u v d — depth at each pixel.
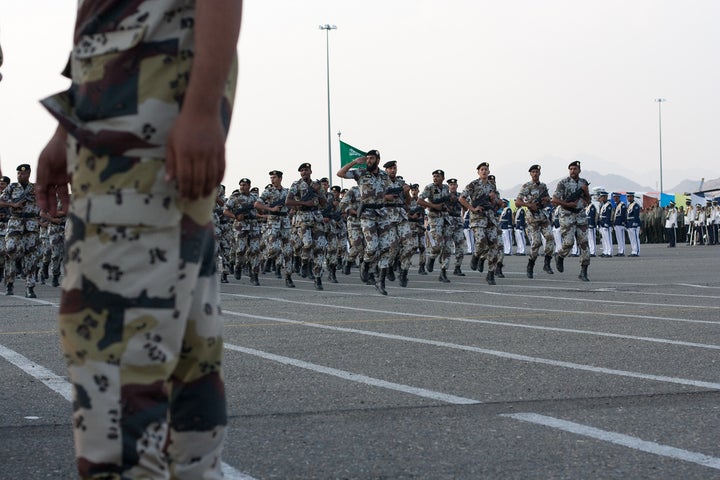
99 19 2.03
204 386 2.15
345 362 6.71
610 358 6.77
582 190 17.38
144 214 1.96
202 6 1.92
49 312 11.25
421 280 18.31
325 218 19.88
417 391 5.53
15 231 14.69
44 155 2.34
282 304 12.10
